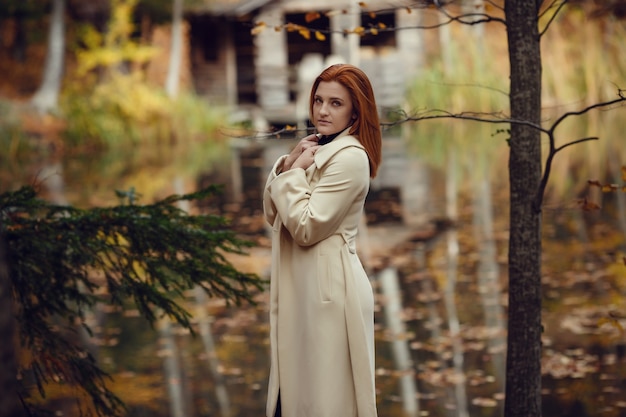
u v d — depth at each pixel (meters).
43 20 34.94
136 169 22.48
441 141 27.48
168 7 33.50
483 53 31.58
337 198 3.54
